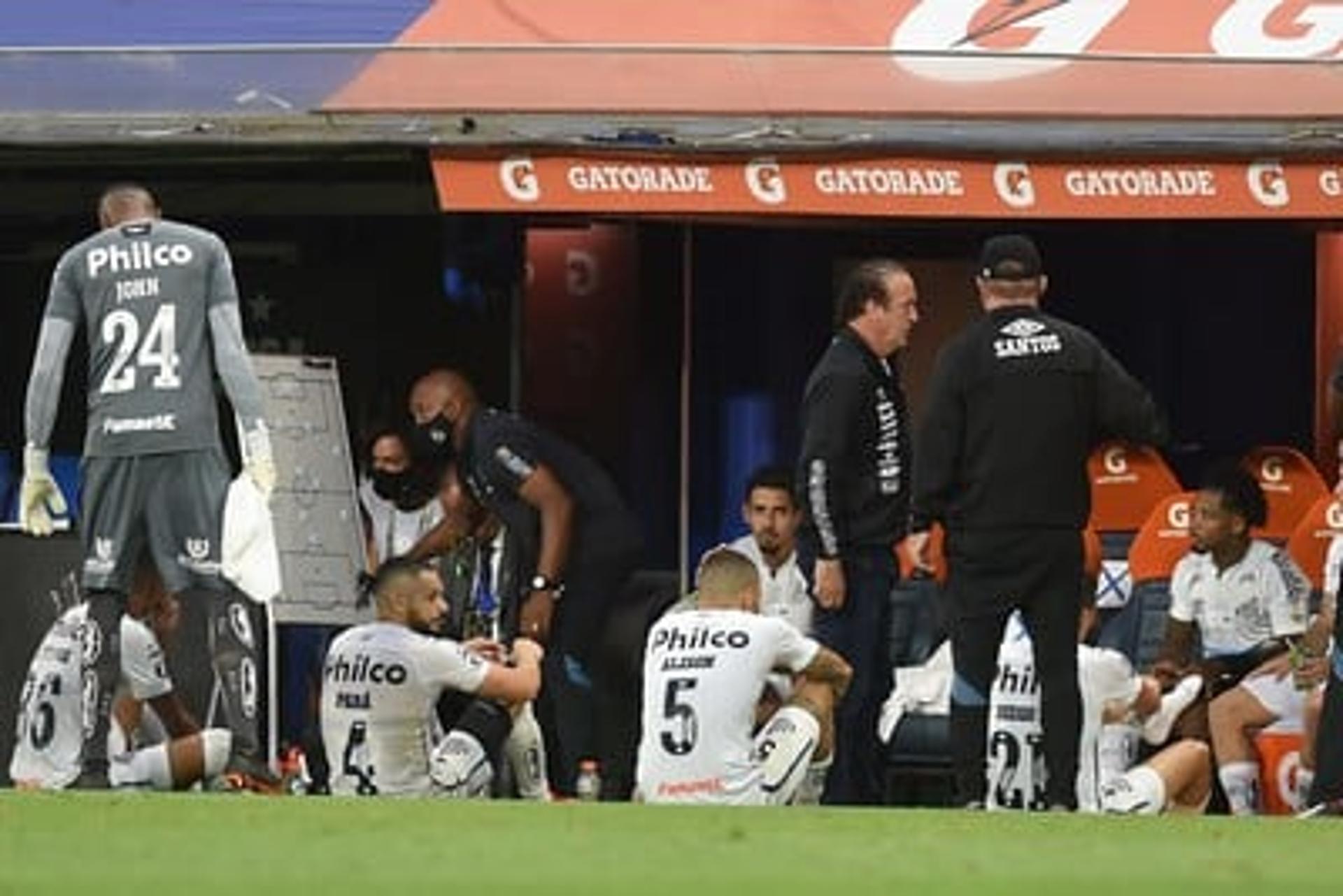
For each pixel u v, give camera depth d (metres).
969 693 39.91
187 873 27.91
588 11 50.28
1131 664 45.78
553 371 53.69
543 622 46.84
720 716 39.56
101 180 53.66
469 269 53.53
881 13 50.25
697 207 47.50
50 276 54.50
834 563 43.09
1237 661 45.34
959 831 32.59
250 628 42.00
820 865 28.84
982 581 39.59
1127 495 48.88
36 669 42.28
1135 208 47.72
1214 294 53.88
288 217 53.88
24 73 49.72
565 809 34.84
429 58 49.34
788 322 54.03
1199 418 54.03
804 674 40.16
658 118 47.94
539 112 47.97
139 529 41.41
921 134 47.78
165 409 41.03
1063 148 47.75
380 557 49.25
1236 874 28.67
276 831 31.70
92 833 31.41
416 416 48.41
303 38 50.09
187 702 42.44
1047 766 39.84
